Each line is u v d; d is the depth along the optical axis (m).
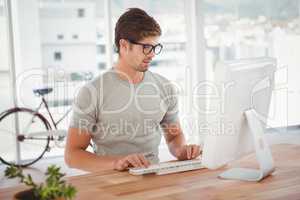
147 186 1.38
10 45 4.59
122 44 1.80
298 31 5.91
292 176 1.49
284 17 5.84
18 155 4.71
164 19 5.27
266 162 1.47
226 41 5.56
